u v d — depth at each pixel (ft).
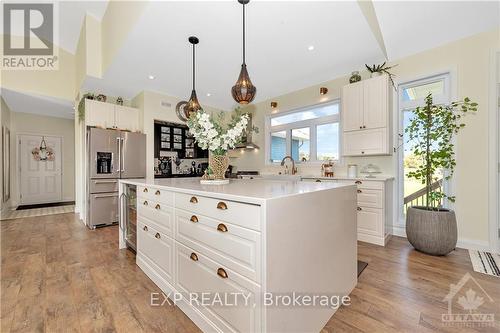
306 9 7.29
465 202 8.88
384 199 9.60
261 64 11.19
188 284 5.16
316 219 4.60
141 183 7.14
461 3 7.96
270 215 3.53
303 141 15.34
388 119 10.27
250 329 3.72
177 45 9.40
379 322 4.83
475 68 8.71
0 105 14.71
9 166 17.84
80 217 14.96
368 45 9.45
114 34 10.55
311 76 12.75
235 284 4.00
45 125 20.65
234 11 7.38
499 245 8.29
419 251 8.68
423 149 9.60
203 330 4.66
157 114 15.25
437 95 9.70
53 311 5.24
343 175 12.79
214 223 4.42
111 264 7.81
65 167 21.75
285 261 3.83
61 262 7.94
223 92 15.28
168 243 5.93
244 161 18.52
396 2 8.54
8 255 8.55
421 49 9.94
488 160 8.42
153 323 4.88
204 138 6.84
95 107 13.35
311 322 4.44
